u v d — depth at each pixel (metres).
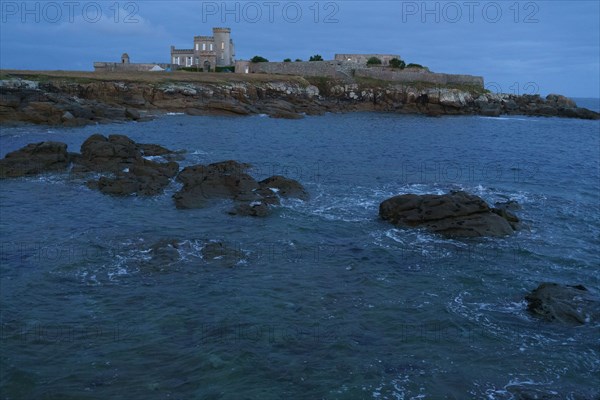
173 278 16.28
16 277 16.05
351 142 49.47
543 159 42.78
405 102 96.31
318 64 102.94
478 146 50.03
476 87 106.50
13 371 11.12
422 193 28.69
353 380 11.12
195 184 26.28
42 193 26.16
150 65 113.50
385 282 16.45
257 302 14.76
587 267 18.16
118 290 15.34
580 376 11.58
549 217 24.41
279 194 26.41
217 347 12.30
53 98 57.28
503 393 10.84
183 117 66.50
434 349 12.48
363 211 24.62
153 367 11.46
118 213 23.25
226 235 20.61
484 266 17.98
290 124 64.31
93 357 11.80
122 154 32.44
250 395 10.55
